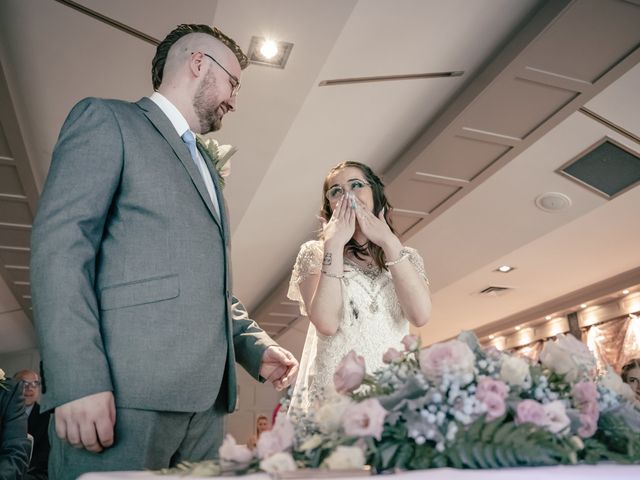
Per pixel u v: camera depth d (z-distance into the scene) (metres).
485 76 5.46
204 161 2.10
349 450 1.03
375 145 6.64
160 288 1.69
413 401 1.16
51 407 1.47
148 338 1.64
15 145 6.09
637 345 9.86
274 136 5.98
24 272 9.57
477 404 1.14
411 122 6.34
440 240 8.77
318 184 7.35
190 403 1.67
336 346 2.20
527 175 7.12
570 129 6.26
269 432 1.14
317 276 2.38
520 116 5.91
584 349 1.38
